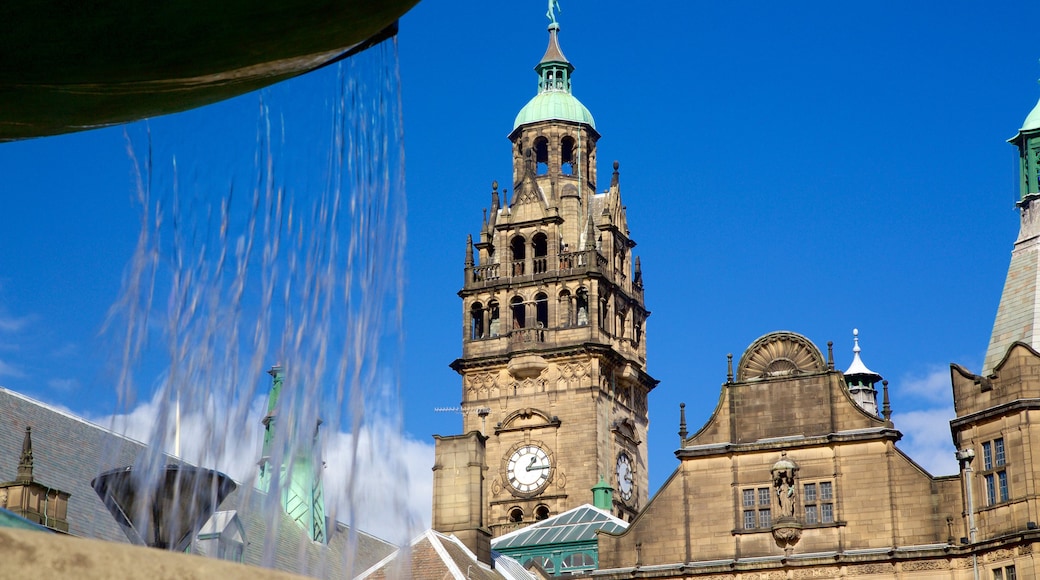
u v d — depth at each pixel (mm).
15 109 17453
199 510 27625
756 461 61531
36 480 52344
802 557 59219
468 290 141375
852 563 58688
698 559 60812
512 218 143625
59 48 16203
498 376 138250
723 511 61188
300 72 18109
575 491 133750
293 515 62156
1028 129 63875
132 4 15719
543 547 99375
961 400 59312
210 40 16484
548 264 141500
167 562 12422
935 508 58875
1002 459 57562
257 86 18016
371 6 16734
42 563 11914
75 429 56812
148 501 27406
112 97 17312
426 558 59844
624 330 144875
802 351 62562
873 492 59688
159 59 16641
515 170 148375
